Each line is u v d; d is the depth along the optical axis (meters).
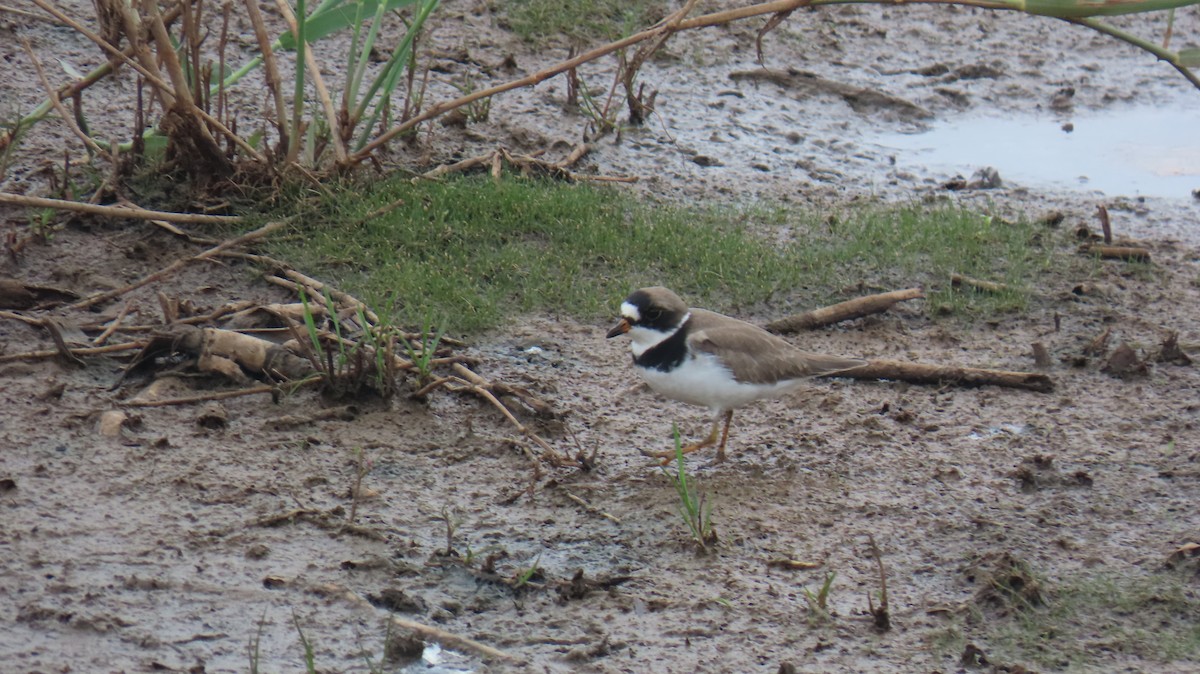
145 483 9.90
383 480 10.27
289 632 8.48
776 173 17.19
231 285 12.98
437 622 8.70
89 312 12.30
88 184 14.24
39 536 9.13
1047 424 11.86
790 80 19.81
